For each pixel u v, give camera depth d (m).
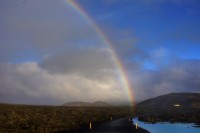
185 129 97.62
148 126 104.88
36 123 91.69
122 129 87.62
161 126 106.81
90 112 164.38
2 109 128.88
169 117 153.00
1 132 66.25
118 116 160.62
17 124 84.81
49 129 77.88
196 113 183.38
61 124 93.38
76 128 86.31
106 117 142.38
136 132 81.50
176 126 107.81
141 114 196.62
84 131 79.69
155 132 86.12
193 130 94.62
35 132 70.62
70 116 130.75
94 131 80.56
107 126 96.25
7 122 87.50
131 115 180.62
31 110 142.38
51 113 137.50
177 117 152.75
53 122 98.81
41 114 127.56
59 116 127.00
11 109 134.12
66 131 77.19
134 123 113.62
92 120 119.00
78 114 145.12
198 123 123.75
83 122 107.44
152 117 152.62
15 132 68.12
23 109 144.50
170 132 87.75
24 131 71.38
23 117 107.44
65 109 171.75
